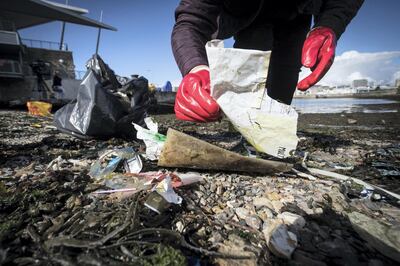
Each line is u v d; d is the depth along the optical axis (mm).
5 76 18250
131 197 1520
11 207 1387
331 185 1961
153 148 2391
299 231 1310
